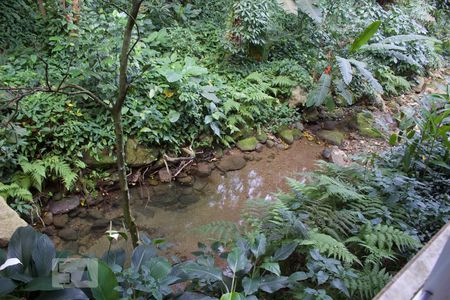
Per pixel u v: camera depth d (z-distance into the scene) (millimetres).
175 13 6438
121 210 4293
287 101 6004
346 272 2307
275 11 6207
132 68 4801
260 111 5727
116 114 2166
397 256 2703
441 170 3658
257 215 2998
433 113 3852
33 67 4879
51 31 5320
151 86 4988
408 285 1691
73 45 4953
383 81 6824
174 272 2283
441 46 8422
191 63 5410
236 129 5309
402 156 3779
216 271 2295
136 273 2053
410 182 3211
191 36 6027
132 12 1926
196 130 5133
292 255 2734
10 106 4086
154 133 4691
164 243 2754
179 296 2156
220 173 5023
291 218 2664
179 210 4371
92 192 4359
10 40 5098
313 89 5930
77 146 4383
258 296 2432
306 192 3168
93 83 4605
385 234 2639
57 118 4359
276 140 5688
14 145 3965
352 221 2904
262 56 6195
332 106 6035
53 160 4191
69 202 4211
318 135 5934
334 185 3018
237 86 5723
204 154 5188
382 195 3209
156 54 5504
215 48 6188
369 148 5688
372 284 2283
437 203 3041
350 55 6352
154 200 4492
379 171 3402
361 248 2748
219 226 2930
